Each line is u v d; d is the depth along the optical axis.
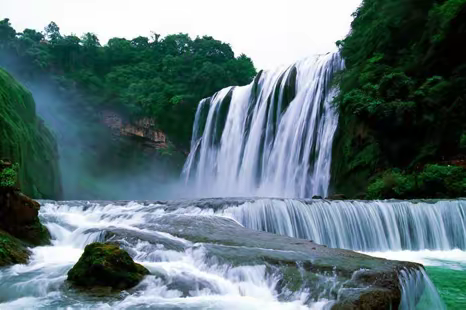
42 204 16.30
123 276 7.64
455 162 22.47
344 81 29.06
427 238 15.11
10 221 10.57
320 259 8.19
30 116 27.97
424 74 26.30
